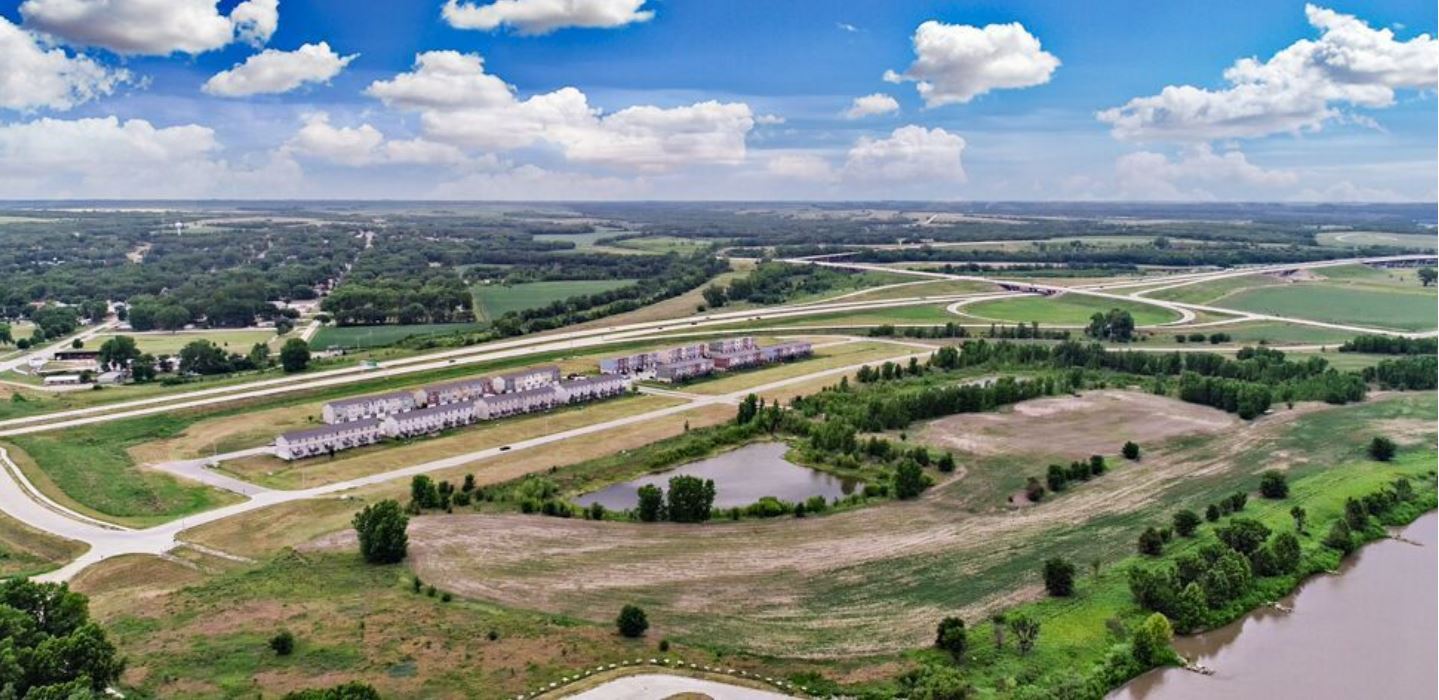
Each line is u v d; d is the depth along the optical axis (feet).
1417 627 418.31
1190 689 365.81
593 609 422.00
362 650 379.14
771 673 364.17
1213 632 414.21
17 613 354.13
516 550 493.77
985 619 408.46
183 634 393.29
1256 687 367.25
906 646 385.09
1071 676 359.46
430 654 376.07
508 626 401.70
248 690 347.36
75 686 318.45
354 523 487.61
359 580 453.17
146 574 469.57
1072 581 433.89
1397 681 371.56
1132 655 381.19
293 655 374.22
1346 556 497.05
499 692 348.18
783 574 462.60
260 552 497.87
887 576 458.91
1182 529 500.33
